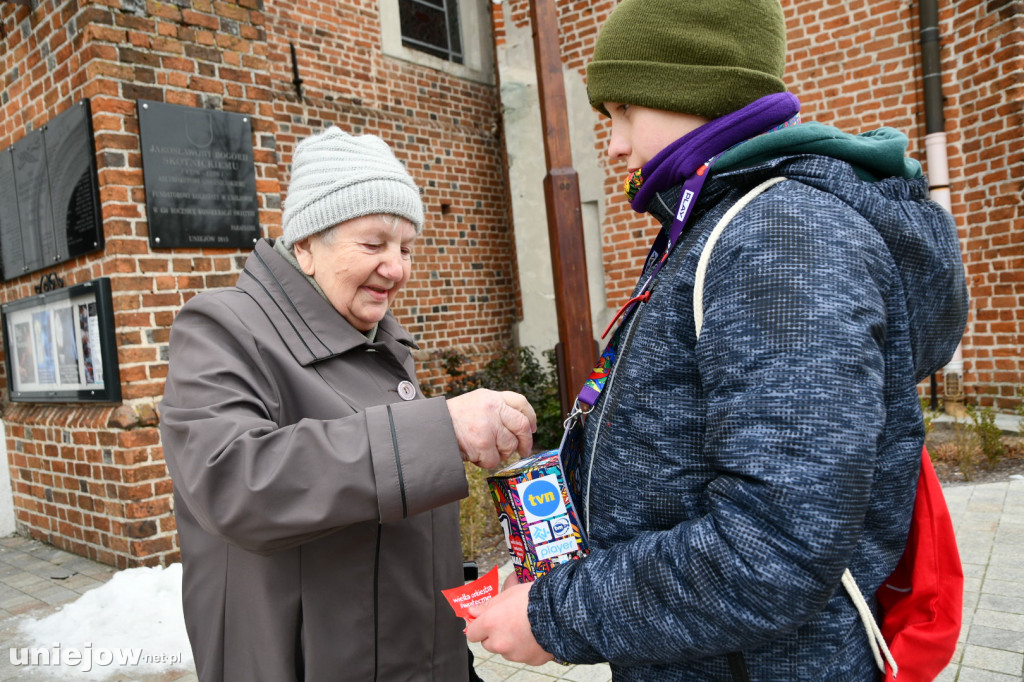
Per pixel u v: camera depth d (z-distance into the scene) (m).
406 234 1.26
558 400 6.35
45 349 4.09
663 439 0.85
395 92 6.86
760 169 0.85
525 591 0.87
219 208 3.81
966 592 2.81
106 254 3.52
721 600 0.71
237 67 3.92
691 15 0.92
